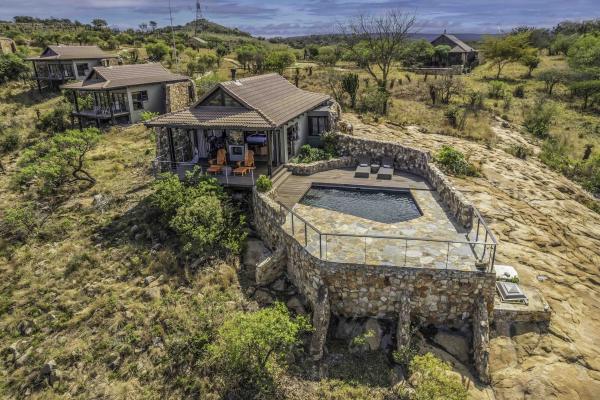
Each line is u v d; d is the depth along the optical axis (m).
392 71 56.00
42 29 100.50
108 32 90.56
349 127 29.47
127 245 18.62
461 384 12.35
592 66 54.22
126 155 29.03
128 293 16.25
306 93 30.09
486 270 13.93
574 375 12.66
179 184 19.77
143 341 14.54
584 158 30.92
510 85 52.91
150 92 39.09
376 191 21.48
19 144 33.53
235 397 12.91
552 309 14.67
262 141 23.41
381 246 15.78
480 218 15.65
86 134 24.03
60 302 16.36
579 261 18.03
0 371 14.30
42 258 18.73
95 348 14.50
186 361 13.89
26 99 45.69
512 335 13.80
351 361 13.90
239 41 117.69
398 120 34.78
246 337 12.63
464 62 68.81
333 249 15.62
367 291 14.78
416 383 12.76
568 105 45.47
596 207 24.64
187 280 16.67
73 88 35.88
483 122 35.91
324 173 23.83
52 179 23.70
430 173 22.02
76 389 13.45
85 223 20.59
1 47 60.75
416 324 14.74
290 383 13.13
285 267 17.16
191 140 24.62
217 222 18.23
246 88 23.44
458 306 14.38
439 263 14.51
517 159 28.97
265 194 19.16
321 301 14.67
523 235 19.05
